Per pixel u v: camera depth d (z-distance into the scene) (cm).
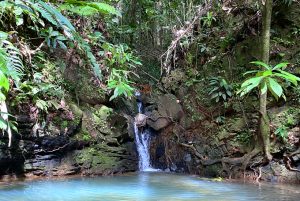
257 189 683
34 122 752
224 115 884
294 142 761
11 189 652
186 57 1029
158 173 909
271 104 820
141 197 605
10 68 281
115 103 966
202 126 912
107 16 995
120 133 919
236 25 941
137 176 852
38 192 633
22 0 284
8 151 713
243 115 847
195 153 894
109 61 812
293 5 866
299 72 798
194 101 946
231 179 806
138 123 997
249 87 237
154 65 1238
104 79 913
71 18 816
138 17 1252
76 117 828
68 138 808
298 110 780
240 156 830
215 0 998
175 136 955
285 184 739
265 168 788
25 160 756
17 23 531
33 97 744
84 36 808
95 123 875
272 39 860
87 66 892
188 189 682
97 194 627
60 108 802
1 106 494
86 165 839
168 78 1051
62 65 844
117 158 898
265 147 779
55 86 808
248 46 897
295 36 841
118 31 1069
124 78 748
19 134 727
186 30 978
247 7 934
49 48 828
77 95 869
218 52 954
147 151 1000
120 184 732
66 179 773
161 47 1294
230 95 867
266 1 773
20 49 666
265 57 778
